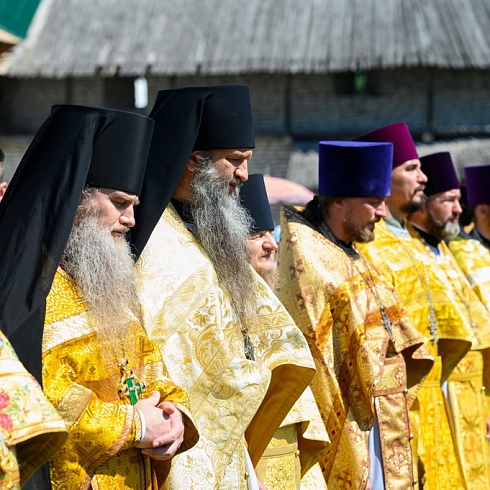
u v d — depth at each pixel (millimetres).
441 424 7977
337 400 6359
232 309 5227
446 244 9148
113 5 34875
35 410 3633
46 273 4184
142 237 4988
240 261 5316
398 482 6668
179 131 5195
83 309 4355
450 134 32750
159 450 4332
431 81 32625
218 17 33625
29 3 33719
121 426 4199
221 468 4926
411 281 7762
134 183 4578
